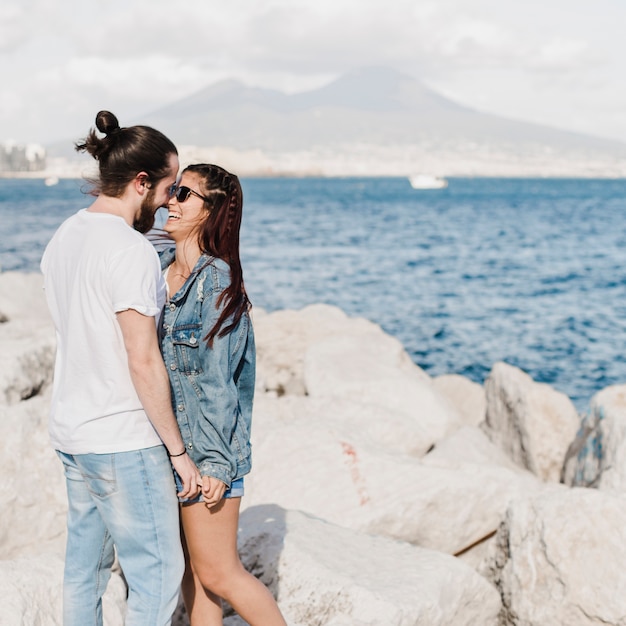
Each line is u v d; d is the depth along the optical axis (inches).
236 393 111.5
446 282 1064.8
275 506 178.4
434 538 197.9
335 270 1155.9
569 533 168.6
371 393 308.3
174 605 110.7
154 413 103.0
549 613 165.3
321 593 146.6
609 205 3833.7
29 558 136.5
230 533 114.8
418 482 196.7
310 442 209.3
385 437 255.6
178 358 111.4
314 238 1729.8
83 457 105.4
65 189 5467.5
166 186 109.0
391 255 1390.3
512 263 1312.7
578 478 256.2
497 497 201.6
